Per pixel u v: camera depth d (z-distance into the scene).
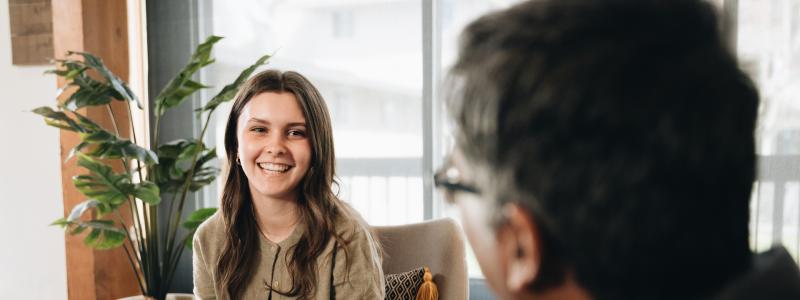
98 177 1.70
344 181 2.55
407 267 1.66
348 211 1.38
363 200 2.53
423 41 2.34
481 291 2.31
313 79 2.54
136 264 2.35
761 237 1.94
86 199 2.15
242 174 1.36
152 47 2.56
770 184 1.92
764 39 1.76
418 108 2.40
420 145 2.41
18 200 2.39
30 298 2.43
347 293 1.28
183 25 2.55
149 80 2.56
